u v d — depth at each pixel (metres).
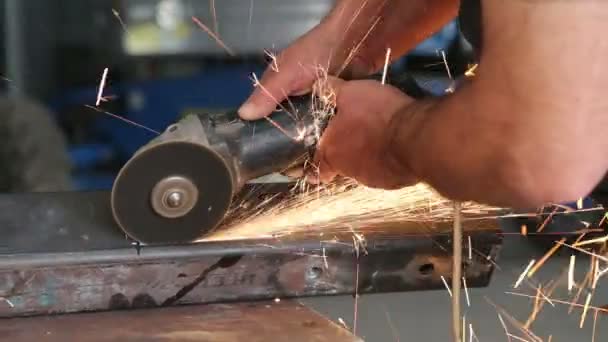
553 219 1.16
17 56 2.08
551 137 0.62
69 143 2.23
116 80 2.20
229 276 0.92
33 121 1.95
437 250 0.98
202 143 0.87
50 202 1.03
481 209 1.05
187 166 0.87
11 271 0.84
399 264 0.98
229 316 0.88
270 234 0.96
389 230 0.99
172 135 0.87
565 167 0.64
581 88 0.61
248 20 2.10
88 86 2.19
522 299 1.00
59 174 1.94
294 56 1.00
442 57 1.52
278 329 0.83
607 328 0.94
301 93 0.95
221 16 2.10
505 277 1.06
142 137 2.22
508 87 0.63
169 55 2.18
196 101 2.17
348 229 0.99
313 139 0.92
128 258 0.88
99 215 0.99
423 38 1.13
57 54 2.14
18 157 1.89
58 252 0.86
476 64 0.71
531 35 0.61
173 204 0.88
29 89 2.12
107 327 0.84
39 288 0.86
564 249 1.12
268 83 0.95
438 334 0.91
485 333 0.92
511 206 0.71
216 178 0.89
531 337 0.91
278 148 0.92
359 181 0.90
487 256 1.01
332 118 0.89
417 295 1.00
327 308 0.95
